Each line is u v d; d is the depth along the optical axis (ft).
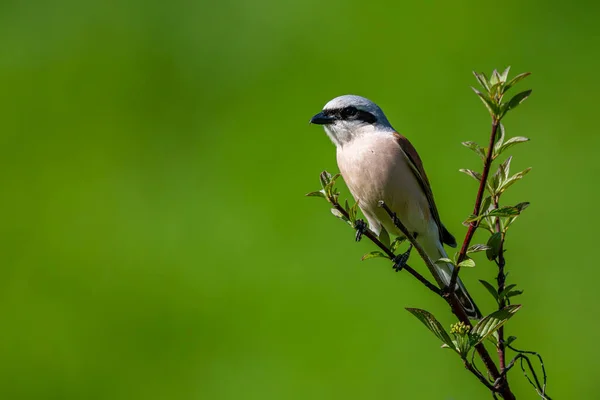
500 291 17.65
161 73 46.62
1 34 49.01
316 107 41.68
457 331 17.03
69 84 46.91
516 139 16.89
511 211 17.03
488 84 16.88
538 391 17.69
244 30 46.42
